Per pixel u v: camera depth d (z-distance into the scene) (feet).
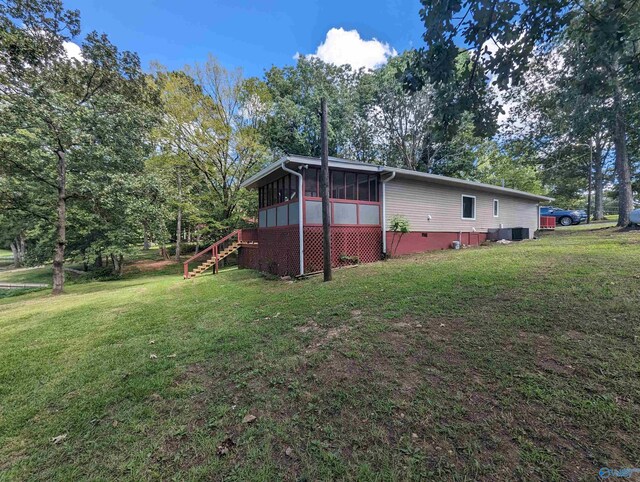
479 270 19.06
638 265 16.17
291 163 26.40
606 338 8.70
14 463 6.00
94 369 10.11
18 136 31.55
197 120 48.42
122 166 39.27
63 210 35.09
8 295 38.75
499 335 9.64
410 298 14.58
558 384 6.90
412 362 8.62
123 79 41.29
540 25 8.13
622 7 7.82
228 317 15.34
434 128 11.69
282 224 30.91
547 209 66.44
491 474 4.85
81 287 38.86
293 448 5.85
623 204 37.68
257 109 53.06
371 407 6.83
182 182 58.90
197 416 7.14
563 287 13.61
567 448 5.20
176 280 34.73
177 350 11.30
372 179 31.65
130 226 45.32
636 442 5.16
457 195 38.88
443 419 6.20
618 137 37.35
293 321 13.38
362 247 30.42
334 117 61.11
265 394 7.82
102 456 6.04
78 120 33.37
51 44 36.29
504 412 6.22
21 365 10.78
